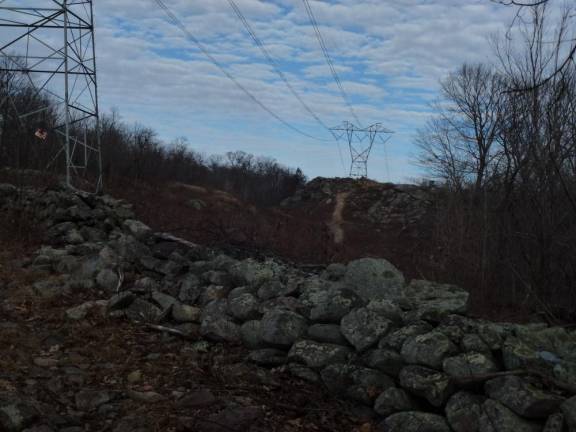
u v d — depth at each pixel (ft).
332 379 15.90
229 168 207.31
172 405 14.75
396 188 173.99
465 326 15.60
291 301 19.16
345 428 14.60
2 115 48.62
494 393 13.24
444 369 14.30
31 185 41.96
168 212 56.49
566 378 13.43
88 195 36.76
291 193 207.72
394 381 15.52
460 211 53.62
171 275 25.32
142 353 18.49
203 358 18.38
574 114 24.62
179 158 148.15
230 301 20.58
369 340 15.99
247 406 14.79
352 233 126.41
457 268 44.11
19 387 14.75
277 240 42.34
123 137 117.80
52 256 28.30
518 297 36.24
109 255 26.40
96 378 16.22
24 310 21.24
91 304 21.61
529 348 14.58
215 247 30.94
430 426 13.71
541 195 30.25
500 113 50.39
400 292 19.49
